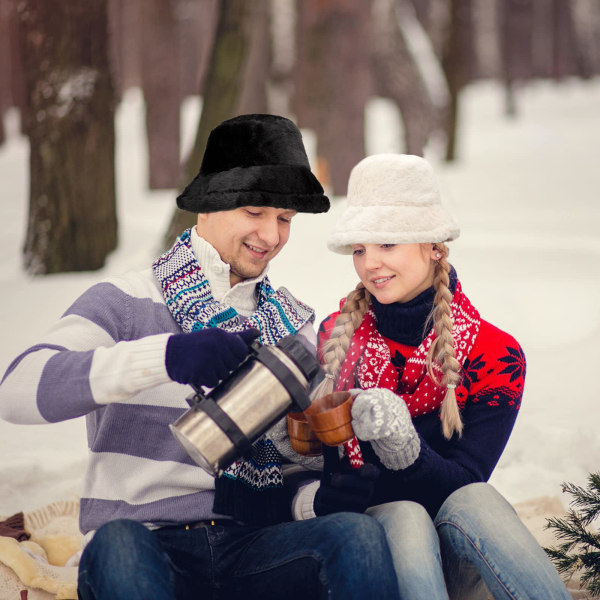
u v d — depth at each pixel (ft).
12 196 103.81
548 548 21.07
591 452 29.07
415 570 15.85
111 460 16.98
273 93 125.08
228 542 16.72
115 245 63.31
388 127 173.58
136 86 239.71
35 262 59.82
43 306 50.24
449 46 129.80
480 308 49.01
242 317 18.20
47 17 59.11
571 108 201.67
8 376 15.93
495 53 264.52
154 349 15.26
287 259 57.26
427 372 19.02
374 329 19.98
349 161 83.20
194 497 17.01
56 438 31.63
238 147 17.75
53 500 26.00
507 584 15.96
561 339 43.75
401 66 106.01
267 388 15.46
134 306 17.39
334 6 82.02
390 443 16.60
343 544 15.49
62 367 15.55
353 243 19.22
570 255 63.26
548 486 26.99
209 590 16.48
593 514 21.44
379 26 105.40
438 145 132.26
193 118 169.37
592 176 117.91
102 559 14.79
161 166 113.09
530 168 125.29
